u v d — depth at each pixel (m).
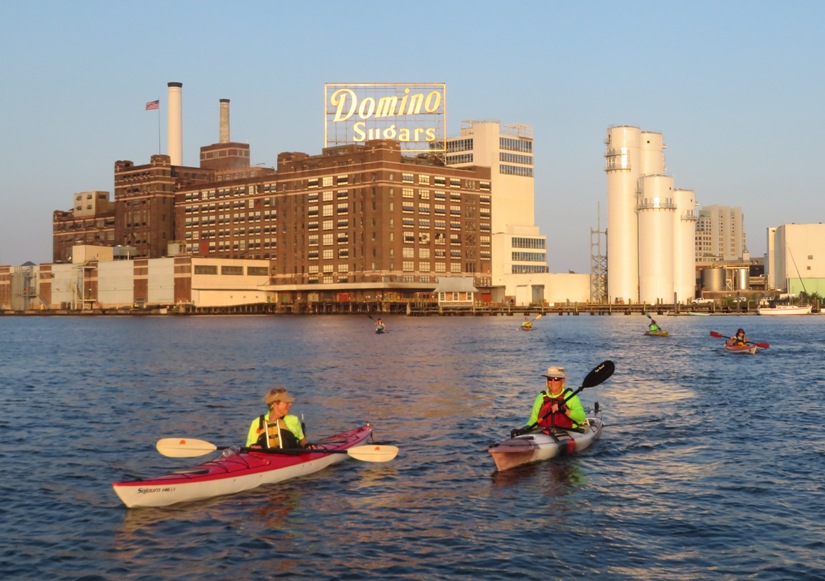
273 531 20.38
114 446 30.64
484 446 30.03
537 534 19.91
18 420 36.75
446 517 21.28
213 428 34.41
